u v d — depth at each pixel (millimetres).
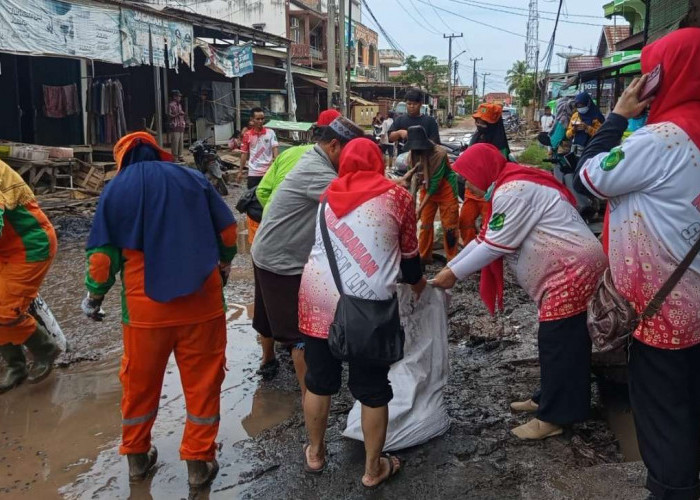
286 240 3842
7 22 11102
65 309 6355
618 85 15516
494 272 3844
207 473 3447
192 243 3209
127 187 3160
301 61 39531
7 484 3482
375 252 3098
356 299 3072
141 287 3205
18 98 15398
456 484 3326
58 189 13062
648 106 2684
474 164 3826
